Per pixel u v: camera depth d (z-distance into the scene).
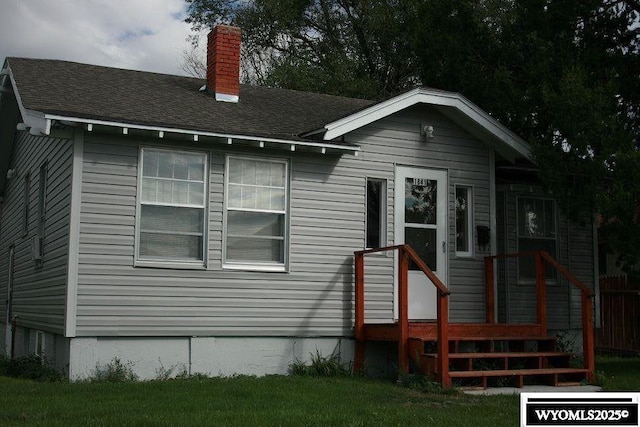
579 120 12.80
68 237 11.30
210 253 12.12
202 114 12.96
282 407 8.71
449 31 16.48
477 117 13.73
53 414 8.07
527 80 15.37
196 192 12.18
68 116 10.89
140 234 11.70
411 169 13.84
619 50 14.66
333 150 12.94
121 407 8.54
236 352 12.23
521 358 12.13
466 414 8.60
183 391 9.87
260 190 12.66
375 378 12.28
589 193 12.98
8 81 15.36
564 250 16.08
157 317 11.66
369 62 31.20
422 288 13.69
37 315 13.77
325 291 12.92
